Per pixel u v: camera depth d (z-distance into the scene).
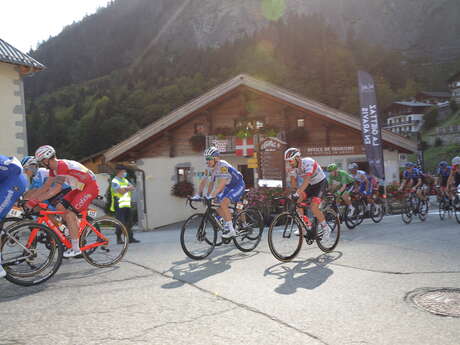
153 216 16.58
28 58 13.45
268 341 2.68
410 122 94.19
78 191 4.88
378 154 12.51
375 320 3.02
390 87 129.12
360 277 4.21
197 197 5.71
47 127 72.38
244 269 4.69
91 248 4.96
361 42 156.12
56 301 3.58
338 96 101.00
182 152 17.23
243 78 16.62
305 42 148.62
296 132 16.50
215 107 17.39
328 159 16.53
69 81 196.00
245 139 15.97
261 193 11.29
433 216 11.28
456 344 2.60
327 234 5.69
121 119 67.44
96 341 2.71
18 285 4.12
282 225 5.18
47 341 2.73
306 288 3.85
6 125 12.91
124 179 8.16
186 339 2.73
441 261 4.85
